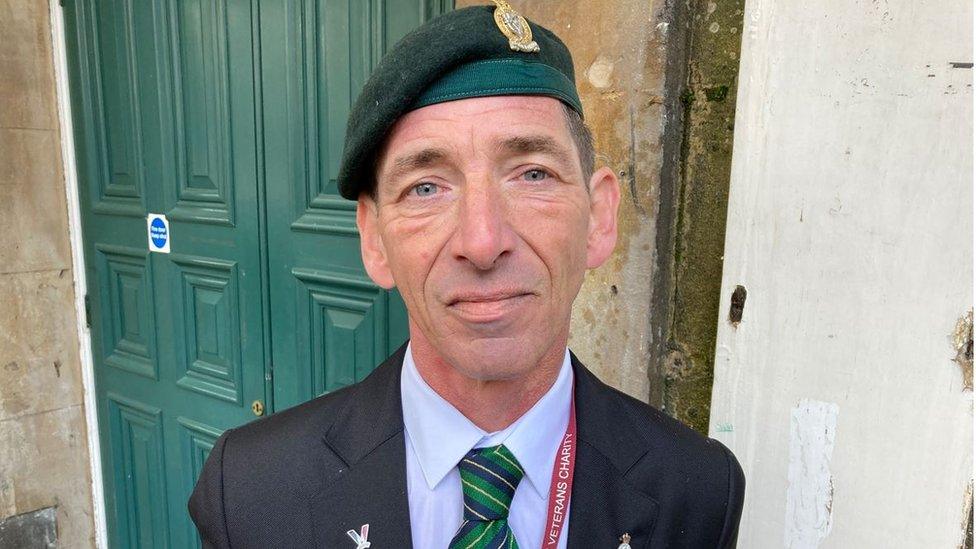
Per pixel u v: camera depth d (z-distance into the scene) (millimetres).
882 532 854
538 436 711
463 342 626
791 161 875
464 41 582
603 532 714
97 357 2027
